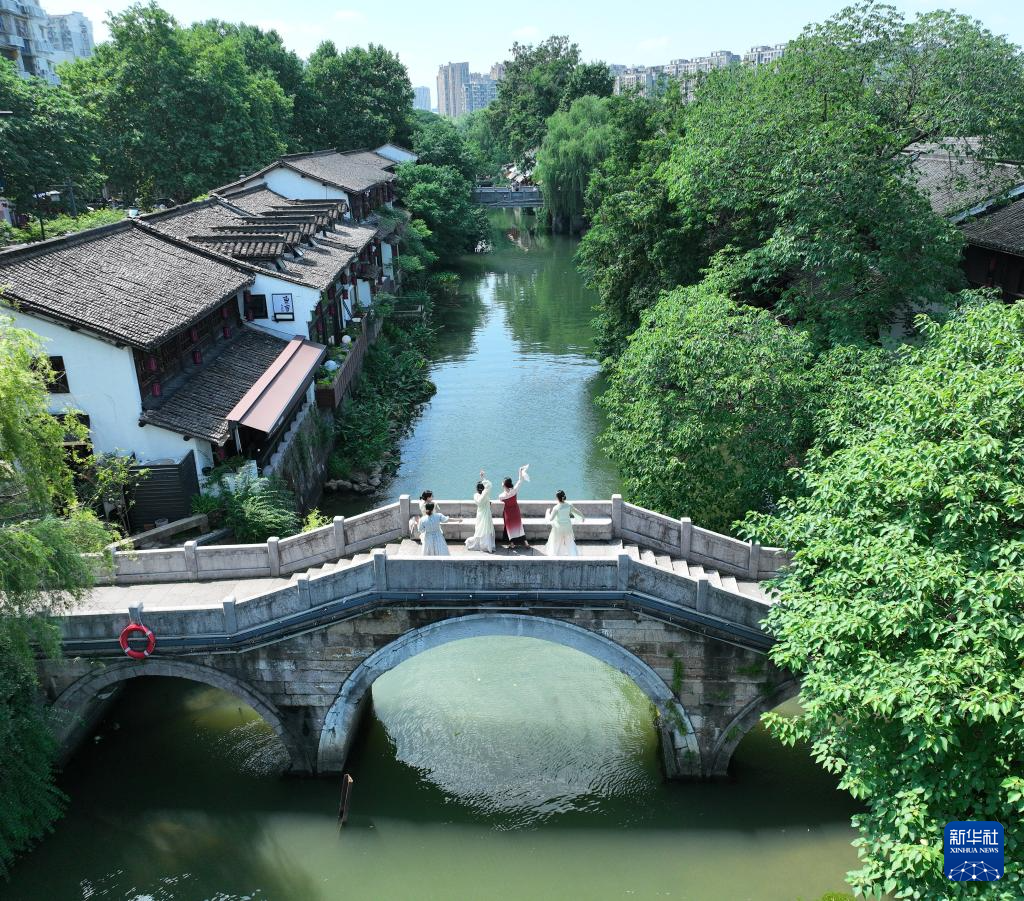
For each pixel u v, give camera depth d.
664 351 22.17
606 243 40.78
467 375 47.38
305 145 79.75
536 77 107.94
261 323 33.34
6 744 15.04
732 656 16.62
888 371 20.22
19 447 14.34
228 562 19.08
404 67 86.75
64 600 15.50
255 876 15.84
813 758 18.50
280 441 28.80
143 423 22.48
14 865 15.88
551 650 23.08
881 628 12.41
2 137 43.03
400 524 19.77
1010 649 11.35
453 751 19.09
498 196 102.19
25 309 20.80
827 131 24.36
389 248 59.78
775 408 20.67
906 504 13.55
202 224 37.25
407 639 16.88
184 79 52.38
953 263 25.78
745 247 33.19
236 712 20.56
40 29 91.19
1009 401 12.62
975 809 11.27
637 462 22.81
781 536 16.09
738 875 15.58
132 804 17.58
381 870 15.98
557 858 16.09
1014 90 25.30
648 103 44.25
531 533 19.80
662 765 18.39
